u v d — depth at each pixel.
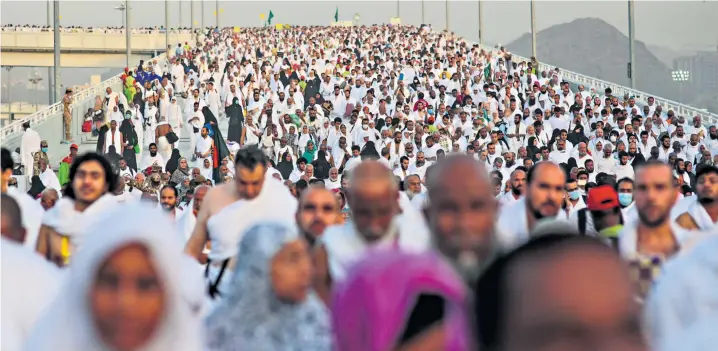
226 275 11.18
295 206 11.79
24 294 7.41
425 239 8.54
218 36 133.25
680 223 14.08
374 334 3.92
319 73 92.81
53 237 12.10
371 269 4.06
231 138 54.31
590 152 43.59
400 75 79.44
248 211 11.24
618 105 63.34
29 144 50.59
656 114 58.12
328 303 8.71
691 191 30.36
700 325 6.82
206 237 11.89
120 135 50.19
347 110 66.56
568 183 21.67
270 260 7.57
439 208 5.42
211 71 85.06
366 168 8.45
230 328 7.55
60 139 63.69
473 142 47.97
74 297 5.46
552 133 53.75
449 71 86.38
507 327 2.57
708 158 45.28
